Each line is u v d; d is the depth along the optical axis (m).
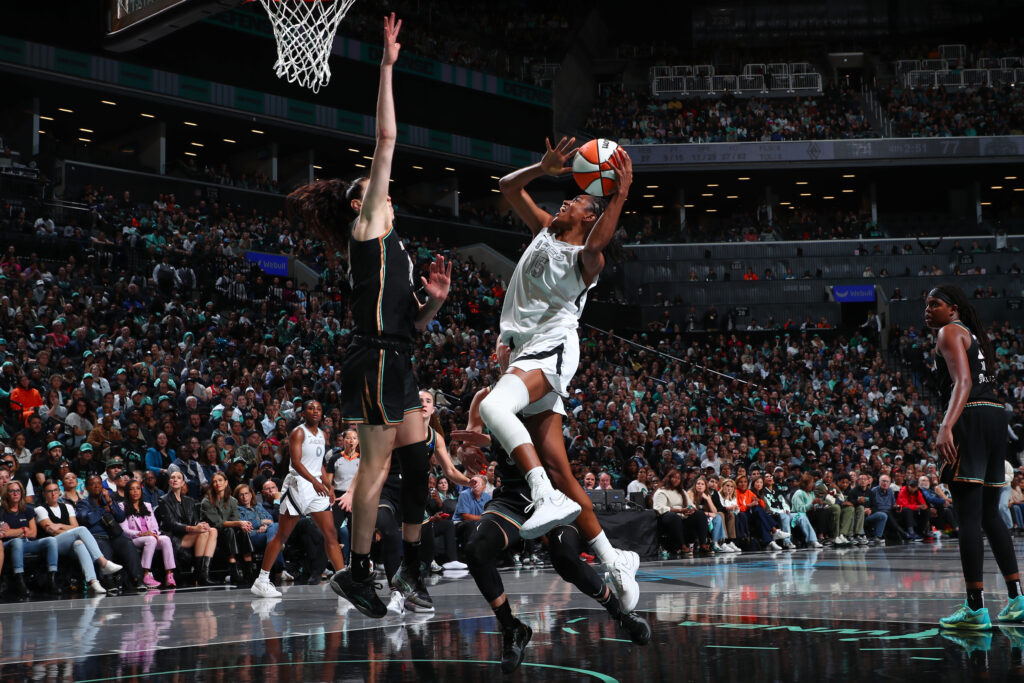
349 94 32.66
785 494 16.31
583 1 39.88
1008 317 33.56
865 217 39.69
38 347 15.28
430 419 7.25
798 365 29.62
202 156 34.50
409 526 5.71
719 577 8.88
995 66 41.69
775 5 44.06
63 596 8.73
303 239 29.12
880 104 40.50
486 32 38.16
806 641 4.56
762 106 40.38
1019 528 18.33
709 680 3.62
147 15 10.45
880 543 16.12
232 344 18.19
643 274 36.34
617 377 23.48
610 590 3.80
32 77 26.55
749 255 36.88
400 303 4.17
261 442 12.70
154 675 3.97
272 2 9.25
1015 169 38.69
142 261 22.36
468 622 5.74
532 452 3.52
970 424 4.92
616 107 40.97
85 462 10.63
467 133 35.25
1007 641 4.39
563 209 3.91
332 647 4.75
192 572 10.62
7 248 20.41
